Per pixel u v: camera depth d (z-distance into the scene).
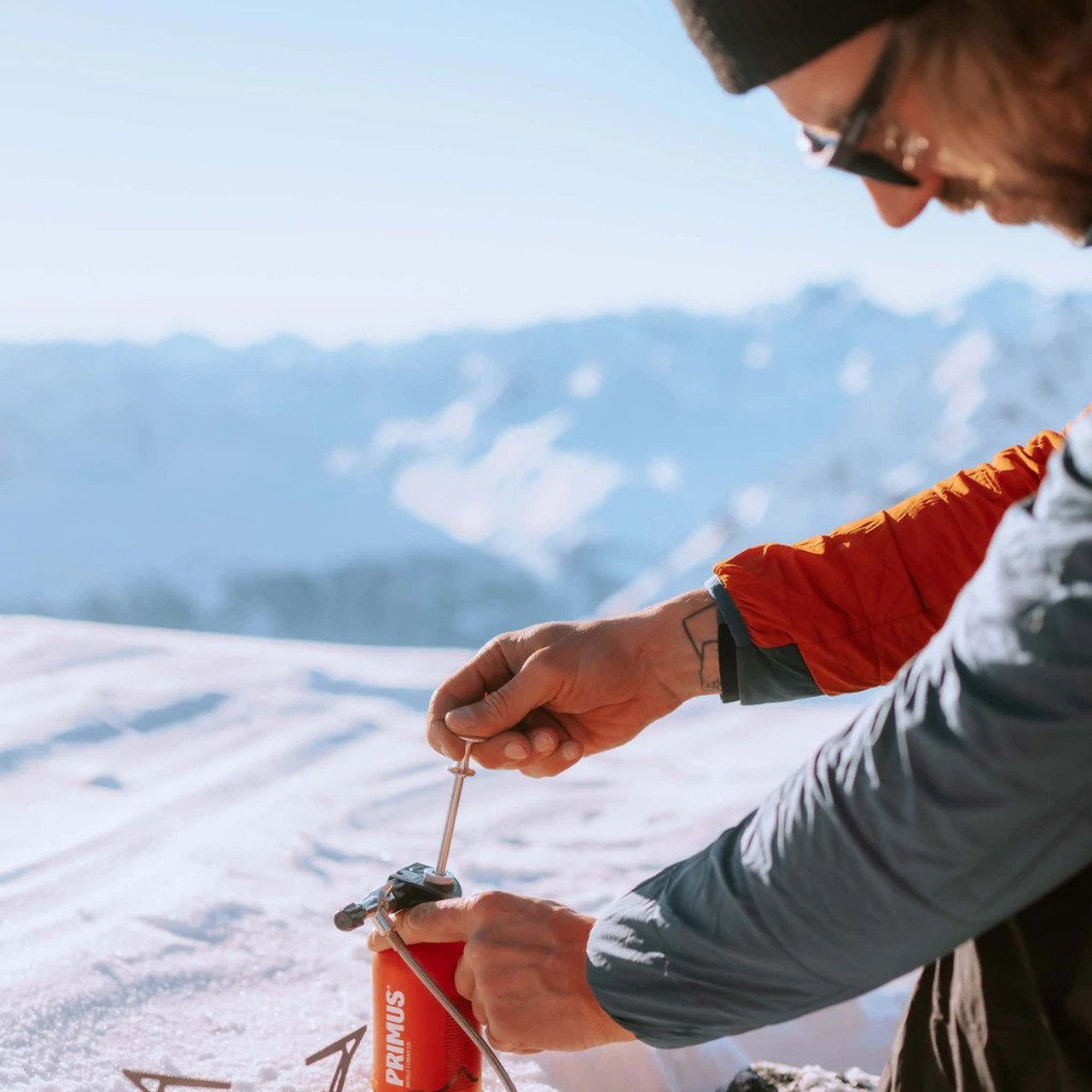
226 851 1.91
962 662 0.70
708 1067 1.45
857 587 1.25
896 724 0.73
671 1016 0.88
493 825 2.21
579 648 1.29
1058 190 0.71
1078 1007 0.80
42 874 1.76
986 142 0.68
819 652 1.25
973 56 0.66
